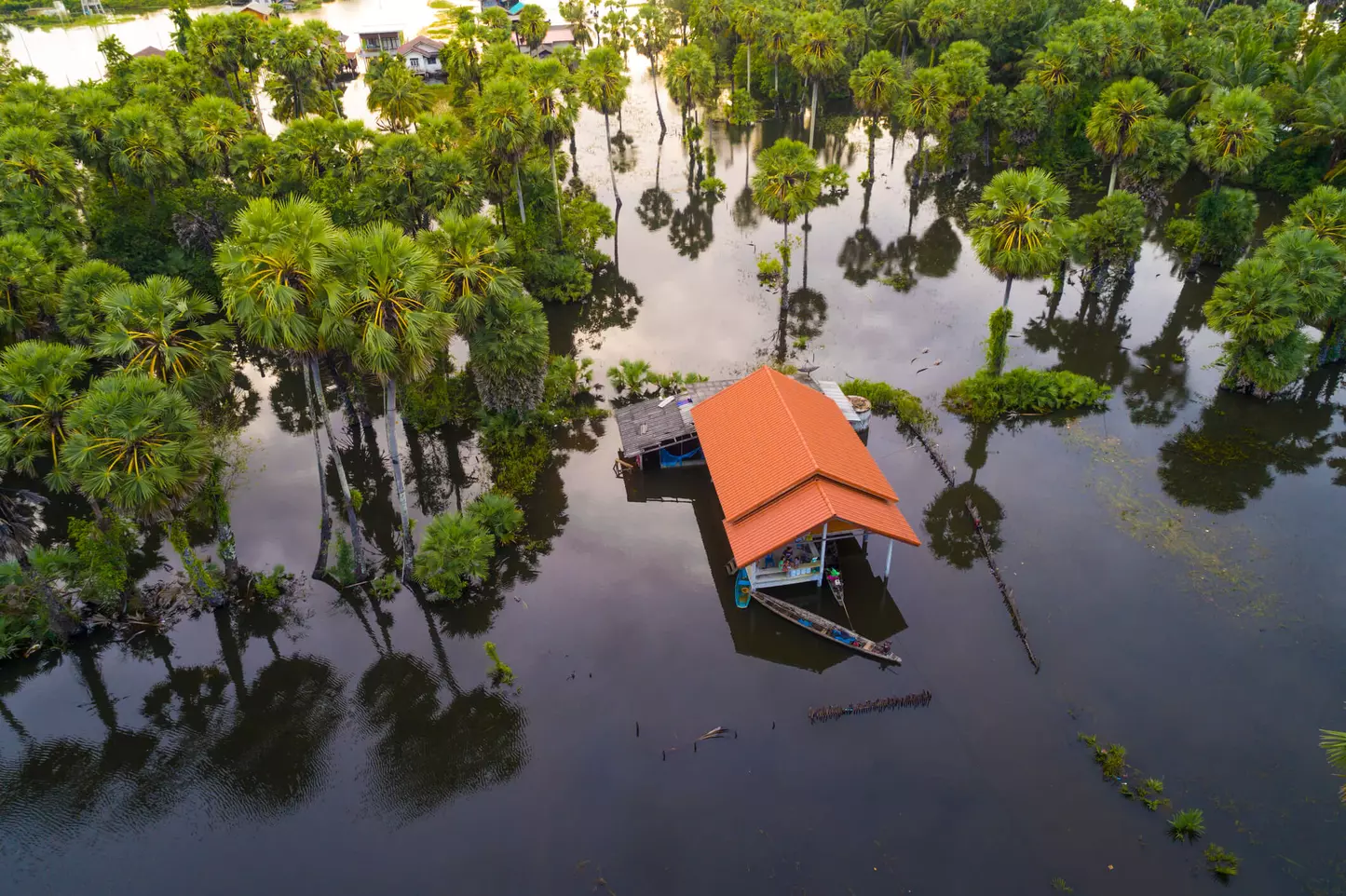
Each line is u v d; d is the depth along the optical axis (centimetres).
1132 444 5212
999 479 4981
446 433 5597
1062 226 5297
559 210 7431
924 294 7012
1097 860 3058
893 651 3947
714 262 7725
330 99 9456
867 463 4528
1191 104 8644
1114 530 4572
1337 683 3675
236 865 3191
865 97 8656
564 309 7038
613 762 3506
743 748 3531
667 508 4950
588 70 9025
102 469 3472
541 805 3353
